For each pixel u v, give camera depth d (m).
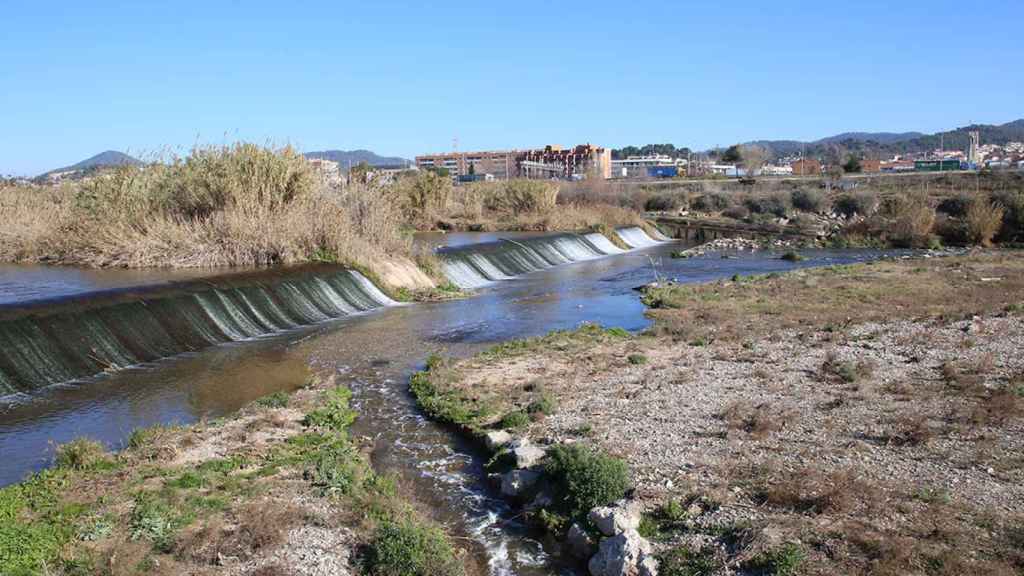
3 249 35.69
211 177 34.53
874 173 123.88
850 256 51.41
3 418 16.22
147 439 14.25
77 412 16.70
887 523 10.60
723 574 9.62
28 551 9.91
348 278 31.22
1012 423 14.80
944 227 58.75
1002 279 35.16
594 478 11.95
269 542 10.55
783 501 11.37
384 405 17.84
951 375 18.02
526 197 65.81
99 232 34.16
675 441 14.28
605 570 10.32
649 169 173.00
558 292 35.34
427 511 12.39
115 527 10.75
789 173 155.25
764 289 33.66
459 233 57.28
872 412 15.76
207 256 32.12
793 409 16.08
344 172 42.31
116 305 22.05
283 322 26.45
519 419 15.70
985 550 9.77
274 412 16.41
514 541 11.60
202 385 19.06
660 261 49.47
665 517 11.20
